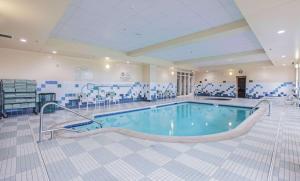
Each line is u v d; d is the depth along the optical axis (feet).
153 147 9.09
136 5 10.45
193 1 9.95
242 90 41.91
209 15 11.85
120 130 12.13
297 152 8.46
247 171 6.66
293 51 19.29
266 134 11.35
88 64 25.05
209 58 28.99
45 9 8.84
